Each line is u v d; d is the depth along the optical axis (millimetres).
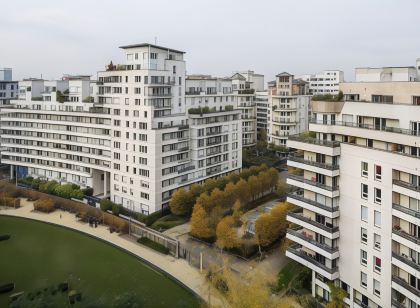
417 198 58438
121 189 139125
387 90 67750
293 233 81062
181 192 125438
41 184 153000
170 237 112625
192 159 143625
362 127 68750
